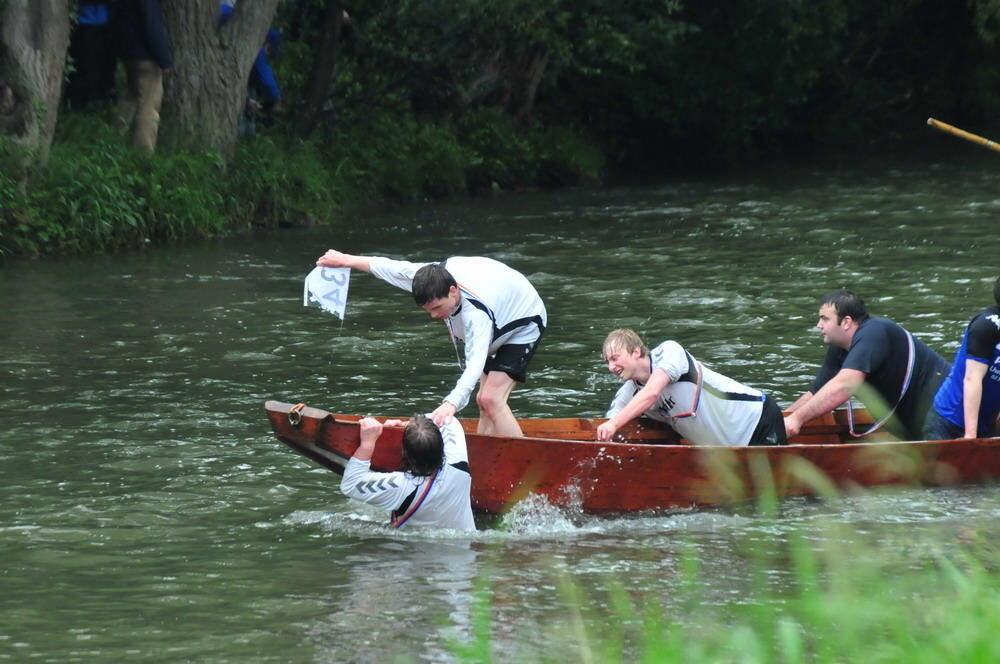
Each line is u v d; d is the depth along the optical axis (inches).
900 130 5088.6
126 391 1362.0
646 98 4247.0
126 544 937.5
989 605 576.4
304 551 922.1
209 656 738.8
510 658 724.0
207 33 2600.9
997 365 1087.6
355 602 818.8
